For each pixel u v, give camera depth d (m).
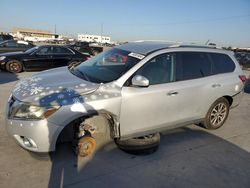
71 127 3.70
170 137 4.87
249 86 12.23
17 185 3.13
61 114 3.30
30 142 3.32
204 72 4.75
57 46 12.18
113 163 3.77
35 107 3.26
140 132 4.04
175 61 4.33
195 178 3.61
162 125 4.27
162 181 3.46
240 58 29.62
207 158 4.19
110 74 3.91
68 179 3.32
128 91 3.72
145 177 3.52
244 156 4.38
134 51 4.26
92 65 4.46
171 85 4.18
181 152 4.31
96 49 23.61
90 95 3.50
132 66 3.88
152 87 3.96
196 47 4.77
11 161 3.60
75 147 3.74
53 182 3.24
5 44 16.12
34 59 11.62
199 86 4.55
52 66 12.02
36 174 3.37
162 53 4.19
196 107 4.68
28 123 3.25
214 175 3.72
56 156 3.80
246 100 8.65
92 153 3.97
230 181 3.61
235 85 5.24
